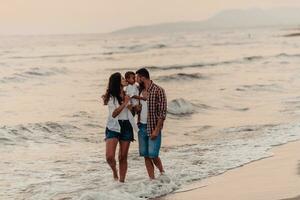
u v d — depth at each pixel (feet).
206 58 206.18
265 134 49.80
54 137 52.26
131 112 29.76
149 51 274.36
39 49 306.14
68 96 93.66
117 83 29.22
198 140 49.70
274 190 26.43
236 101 83.15
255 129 54.19
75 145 48.55
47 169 37.11
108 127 29.78
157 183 29.25
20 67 154.71
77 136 53.47
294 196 24.75
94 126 59.88
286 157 36.40
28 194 29.63
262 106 75.56
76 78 134.10
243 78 122.11
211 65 169.58
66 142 50.08
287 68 146.00
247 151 40.27
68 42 459.73
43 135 52.60
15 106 77.87
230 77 125.90
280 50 238.07
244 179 29.99
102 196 25.05
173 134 54.24
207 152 41.27
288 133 49.03
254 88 99.76
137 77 29.37
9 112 70.79
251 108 74.28
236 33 634.02
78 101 85.87
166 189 28.14
